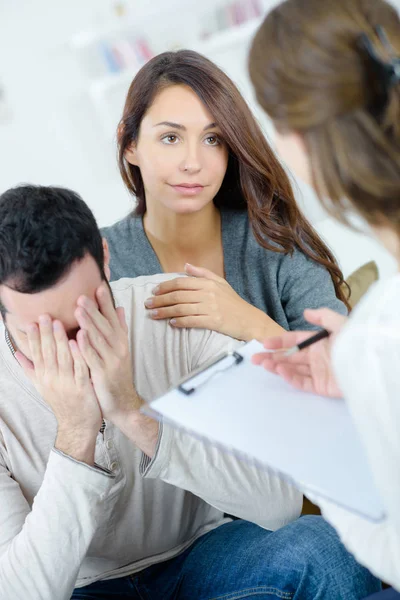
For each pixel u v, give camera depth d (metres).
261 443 0.75
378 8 0.66
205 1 3.54
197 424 0.78
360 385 0.62
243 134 1.42
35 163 4.05
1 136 3.96
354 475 0.70
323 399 0.80
